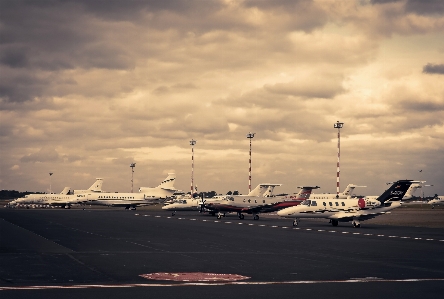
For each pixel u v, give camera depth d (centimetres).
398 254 3734
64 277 2442
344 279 2495
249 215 12562
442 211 17238
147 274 2584
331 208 7544
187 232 5909
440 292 2144
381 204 7481
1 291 2045
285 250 3944
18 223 7469
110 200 16638
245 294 2053
